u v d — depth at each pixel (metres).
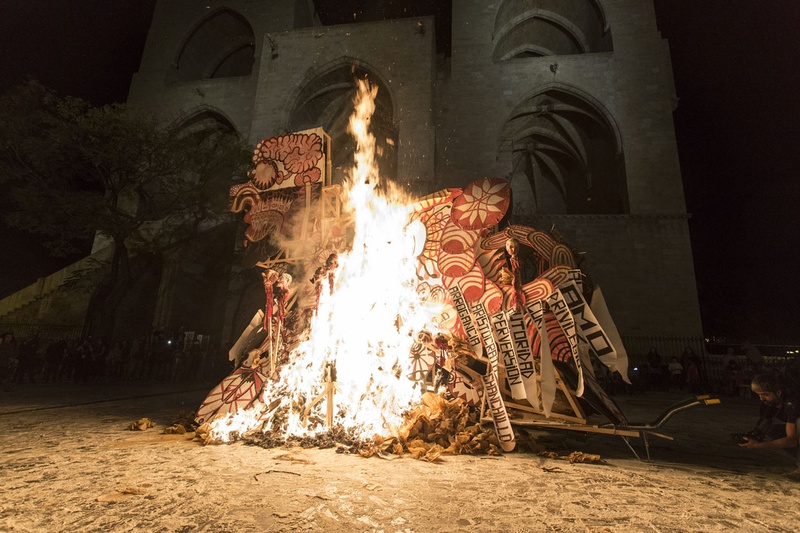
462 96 29.55
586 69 28.73
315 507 3.15
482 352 5.69
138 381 18.45
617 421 5.30
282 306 6.26
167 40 36.12
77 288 24.20
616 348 5.23
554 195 40.00
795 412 4.47
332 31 30.20
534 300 5.56
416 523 2.92
